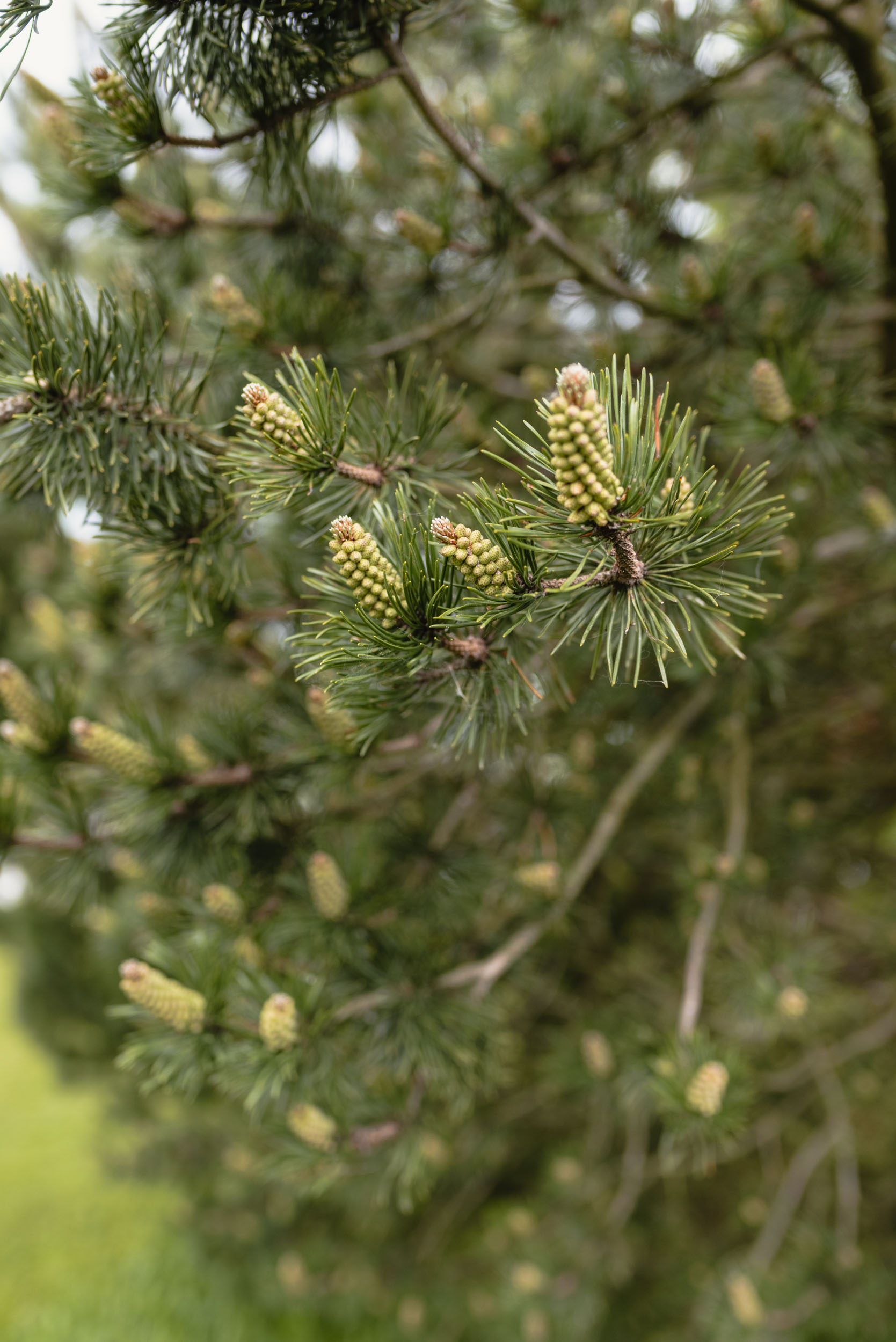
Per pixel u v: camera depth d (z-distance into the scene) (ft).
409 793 2.73
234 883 2.27
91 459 1.90
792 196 2.75
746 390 2.31
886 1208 4.14
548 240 2.26
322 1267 5.16
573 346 3.50
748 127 3.01
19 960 6.03
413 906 2.29
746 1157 4.91
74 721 2.24
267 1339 5.74
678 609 1.83
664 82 2.72
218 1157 5.41
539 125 2.44
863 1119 4.56
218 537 2.00
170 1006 1.98
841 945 4.13
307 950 2.21
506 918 2.57
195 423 1.96
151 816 2.16
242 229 2.52
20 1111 10.12
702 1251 4.46
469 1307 4.89
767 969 2.56
